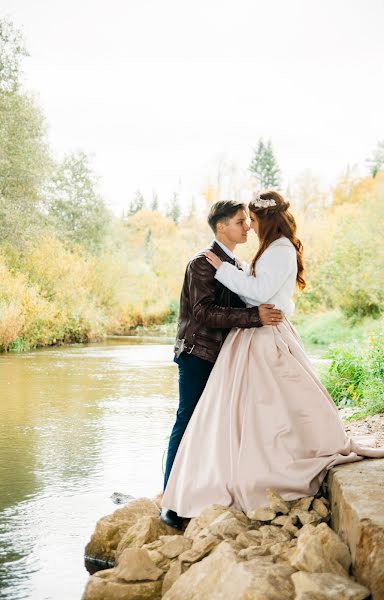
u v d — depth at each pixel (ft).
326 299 68.08
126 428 19.44
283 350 10.91
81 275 62.75
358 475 9.80
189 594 8.07
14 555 10.26
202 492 10.59
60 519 11.82
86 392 26.58
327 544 8.16
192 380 11.51
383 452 11.08
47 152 61.62
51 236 61.00
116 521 10.82
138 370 34.63
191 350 11.39
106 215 72.02
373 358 22.06
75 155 69.26
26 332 51.08
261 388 10.72
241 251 66.18
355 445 11.06
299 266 11.61
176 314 81.41
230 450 10.56
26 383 29.17
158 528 10.47
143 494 13.17
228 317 10.90
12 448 16.87
